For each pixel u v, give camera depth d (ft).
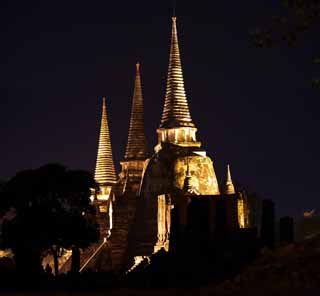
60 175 184.44
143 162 398.01
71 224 179.01
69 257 306.35
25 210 178.91
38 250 176.35
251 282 97.40
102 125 427.74
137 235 336.49
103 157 418.92
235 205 190.80
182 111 368.27
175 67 376.48
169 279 141.08
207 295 100.32
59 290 140.87
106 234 364.38
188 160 338.13
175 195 294.46
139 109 409.69
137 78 415.85
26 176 182.39
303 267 95.45
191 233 152.66
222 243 144.05
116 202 347.97
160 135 369.71
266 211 138.72
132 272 162.09
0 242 181.98
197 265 140.46
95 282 149.38
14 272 159.02
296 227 176.86
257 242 137.49
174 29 385.70
